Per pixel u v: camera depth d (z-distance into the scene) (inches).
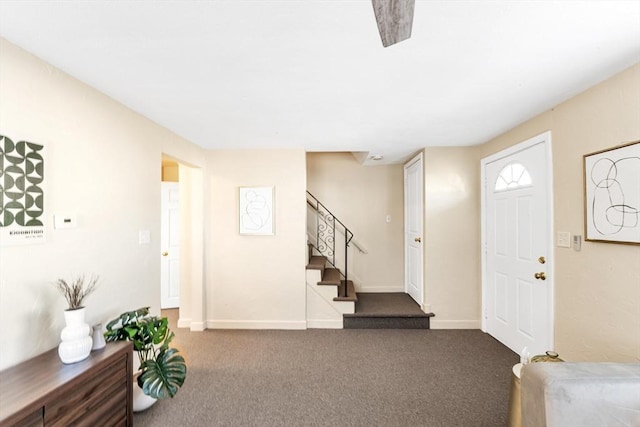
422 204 142.9
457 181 135.4
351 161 183.6
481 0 44.4
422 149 140.9
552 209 90.2
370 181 183.0
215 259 139.1
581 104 78.6
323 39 54.3
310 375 96.1
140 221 90.5
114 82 70.7
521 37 53.9
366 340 123.8
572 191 82.4
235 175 139.1
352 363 104.0
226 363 104.3
